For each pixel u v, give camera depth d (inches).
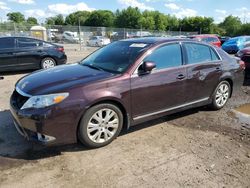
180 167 141.7
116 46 201.0
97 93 151.3
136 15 3341.5
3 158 146.6
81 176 132.6
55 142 145.5
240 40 805.2
